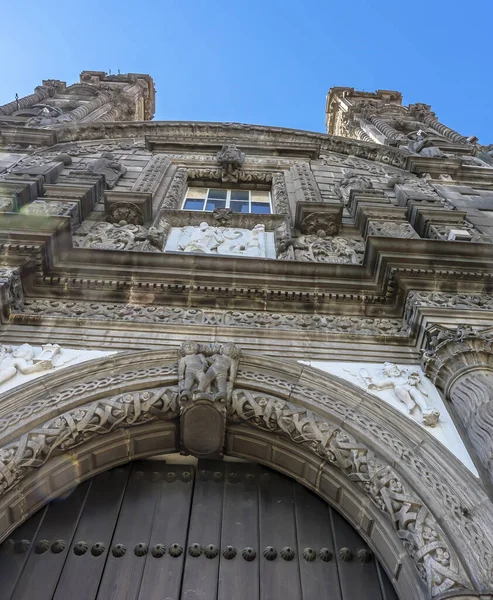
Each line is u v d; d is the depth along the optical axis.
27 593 4.90
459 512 4.95
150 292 7.93
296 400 6.36
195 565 5.29
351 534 5.69
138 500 5.92
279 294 7.96
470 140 21.89
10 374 6.30
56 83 28.42
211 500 5.99
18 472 5.31
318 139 16.45
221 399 6.04
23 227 8.12
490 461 5.25
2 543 5.30
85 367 6.50
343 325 7.75
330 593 5.11
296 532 5.68
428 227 10.09
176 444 6.38
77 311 7.60
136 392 6.28
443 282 7.87
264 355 6.96
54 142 15.05
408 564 4.84
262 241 10.33
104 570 5.17
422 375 6.88
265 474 6.34
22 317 7.25
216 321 7.61
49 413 5.90
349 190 12.03
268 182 13.66
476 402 5.88
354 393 6.44
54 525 5.55
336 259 9.54
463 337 6.53
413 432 5.90
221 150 14.60
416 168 14.61
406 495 5.14
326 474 5.91
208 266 8.14
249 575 5.23
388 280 7.97
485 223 11.18
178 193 12.32
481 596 4.21
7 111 20.75
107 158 13.10
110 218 10.43
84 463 5.97
